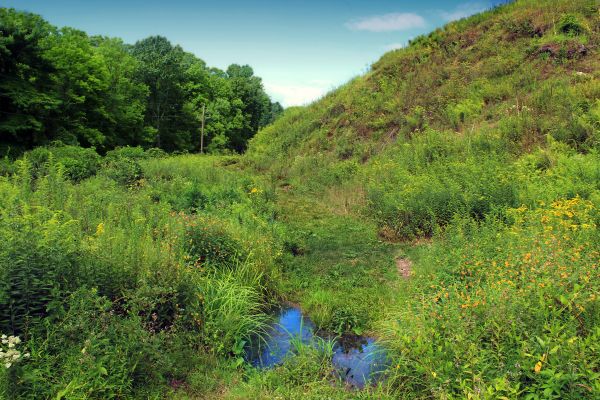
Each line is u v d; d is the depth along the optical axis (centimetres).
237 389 448
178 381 457
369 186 1283
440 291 538
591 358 347
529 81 1547
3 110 2394
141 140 4181
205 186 1366
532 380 367
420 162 1359
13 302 403
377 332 591
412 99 1902
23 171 1060
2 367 363
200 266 654
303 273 815
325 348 536
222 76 6875
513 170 1060
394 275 779
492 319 396
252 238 793
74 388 372
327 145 2086
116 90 3872
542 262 467
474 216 898
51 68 2536
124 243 578
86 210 748
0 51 2236
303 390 448
